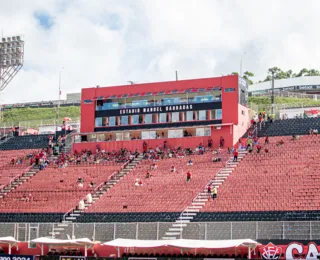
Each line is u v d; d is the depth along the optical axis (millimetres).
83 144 87812
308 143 75625
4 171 85062
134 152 83062
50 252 58281
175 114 84312
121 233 57906
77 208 69875
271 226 53188
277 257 51594
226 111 81938
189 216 63344
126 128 86500
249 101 122188
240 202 63938
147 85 86250
